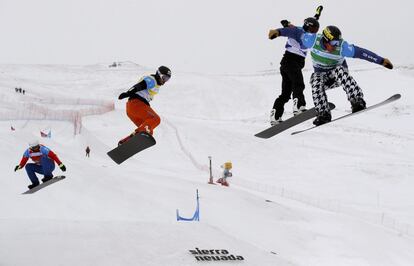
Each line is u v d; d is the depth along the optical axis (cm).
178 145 7806
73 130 7138
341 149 8106
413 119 10962
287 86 1281
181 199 2844
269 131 1152
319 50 1102
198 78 17738
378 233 2944
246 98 16150
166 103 14888
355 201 5028
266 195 4497
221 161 6900
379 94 14438
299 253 2261
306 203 4359
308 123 10331
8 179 2619
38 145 2100
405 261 2445
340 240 2573
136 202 2595
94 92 15725
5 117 7556
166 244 1289
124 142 1098
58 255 1109
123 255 1161
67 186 2609
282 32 1171
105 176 3017
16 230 1259
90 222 1391
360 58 1090
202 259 1242
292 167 6781
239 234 2412
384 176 6266
